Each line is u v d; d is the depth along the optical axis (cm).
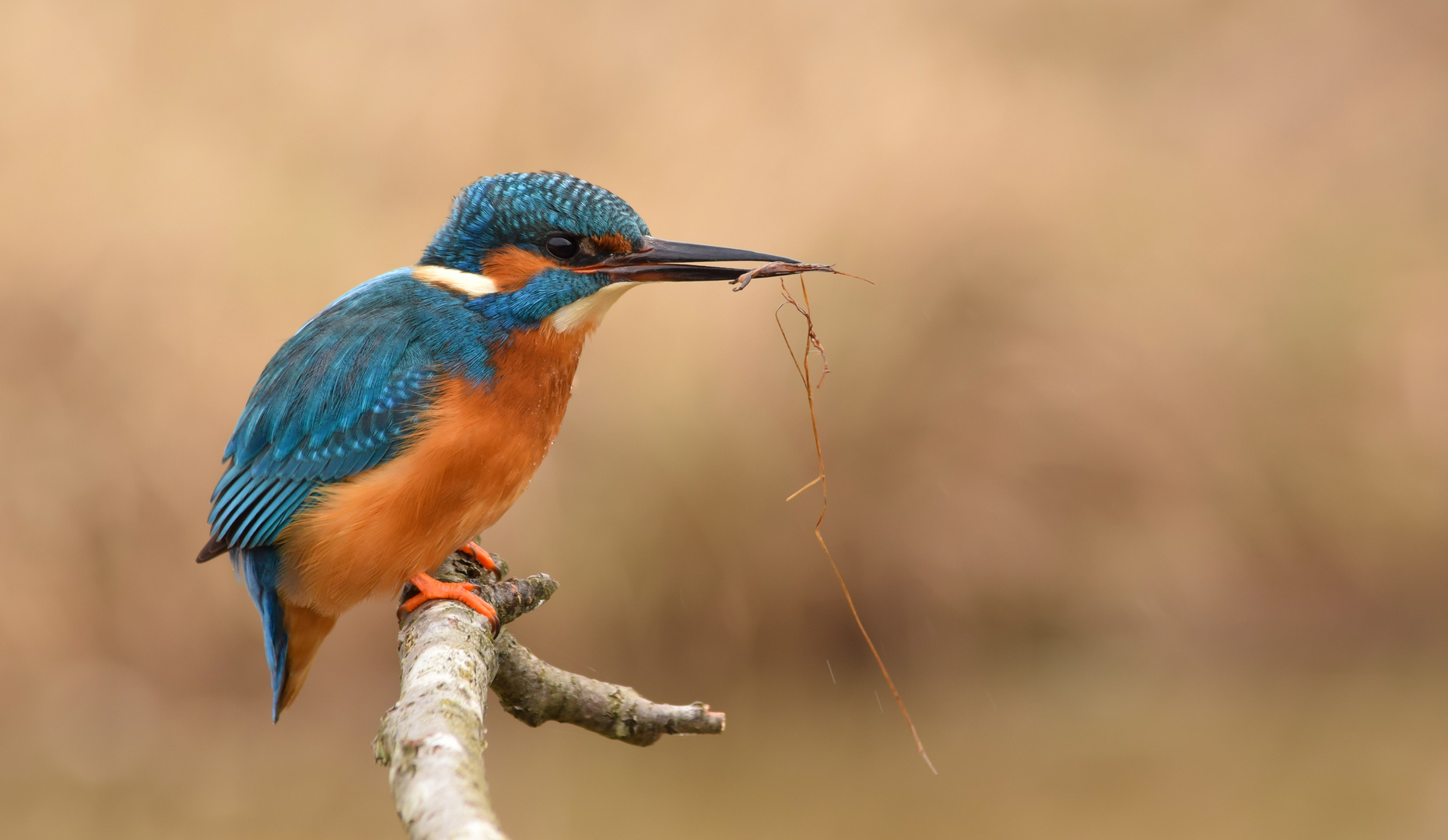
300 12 1780
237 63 1695
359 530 596
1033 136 1625
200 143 1560
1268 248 1603
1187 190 1653
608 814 986
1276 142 1884
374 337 609
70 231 1423
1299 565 1423
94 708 1242
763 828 942
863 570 1366
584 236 617
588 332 641
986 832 917
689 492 1344
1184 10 2116
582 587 1323
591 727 531
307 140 1608
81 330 1373
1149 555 1391
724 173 1523
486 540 1318
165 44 1692
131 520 1312
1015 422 1405
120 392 1348
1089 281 1481
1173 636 1362
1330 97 2014
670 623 1342
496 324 614
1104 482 1411
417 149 1617
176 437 1336
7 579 1273
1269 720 1125
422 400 596
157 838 954
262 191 1502
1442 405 1468
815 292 1411
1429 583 1410
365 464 596
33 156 1493
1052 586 1373
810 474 1369
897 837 917
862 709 1205
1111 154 1647
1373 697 1176
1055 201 1528
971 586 1365
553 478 1345
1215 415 1453
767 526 1353
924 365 1408
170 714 1248
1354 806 930
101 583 1305
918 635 1351
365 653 1288
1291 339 1504
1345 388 1481
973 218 1466
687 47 1738
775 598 1352
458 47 1733
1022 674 1280
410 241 1475
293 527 609
